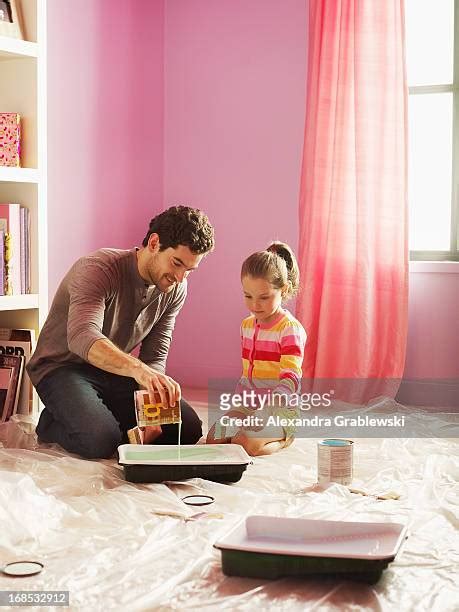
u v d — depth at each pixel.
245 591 1.58
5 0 3.03
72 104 3.72
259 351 2.86
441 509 2.10
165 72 4.32
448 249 4.06
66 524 1.97
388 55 3.70
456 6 3.91
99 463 2.40
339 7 3.76
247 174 4.18
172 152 4.34
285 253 2.92
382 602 1.53
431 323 3.87
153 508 2.09
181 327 4.34
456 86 3.93
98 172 3.90
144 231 4.24
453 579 1.65
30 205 3.13
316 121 3.82
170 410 2.46
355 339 3.78
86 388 2.63
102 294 2.56
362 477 2.48
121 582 1.61
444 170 4.05
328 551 1.68
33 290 3.13
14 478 2.10
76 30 3.72
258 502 2.16
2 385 3.04
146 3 4.17
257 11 4.10
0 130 3.06
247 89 4.15
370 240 3.75
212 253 4.27
